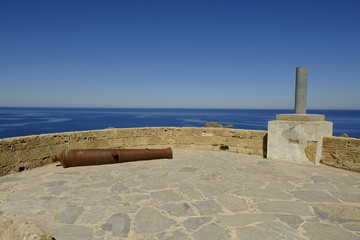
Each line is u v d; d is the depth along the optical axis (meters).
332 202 4.46
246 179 5.87
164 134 10.09
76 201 4.47
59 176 6.12
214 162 7.66
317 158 7.18
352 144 6.73
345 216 3.91
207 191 5.03
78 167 7.06
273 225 3.61
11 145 6.39
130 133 9.51
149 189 5.14
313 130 7.12
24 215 3.89
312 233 3.40
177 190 5.08
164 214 3.95
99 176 6.12
